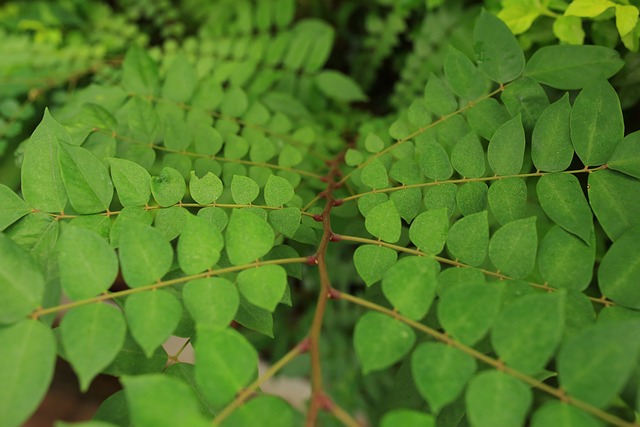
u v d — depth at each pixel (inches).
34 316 9.8
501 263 11.6
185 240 10.7
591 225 11.6
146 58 18.3
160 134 17.2
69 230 10.2
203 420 8.2
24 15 28.2
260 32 24.7
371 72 27.3
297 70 23.2
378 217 12.3
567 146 12.5
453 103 14.9
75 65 24.9
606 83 12.3
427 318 13.8
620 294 11.0
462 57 14.5
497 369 9.0
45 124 12.4
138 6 28.5
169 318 9.9
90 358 9.3
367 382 24.0
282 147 18.4
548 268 11.5
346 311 24.6
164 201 12.4
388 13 26.1
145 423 8.2
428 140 15.0
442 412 12.6
